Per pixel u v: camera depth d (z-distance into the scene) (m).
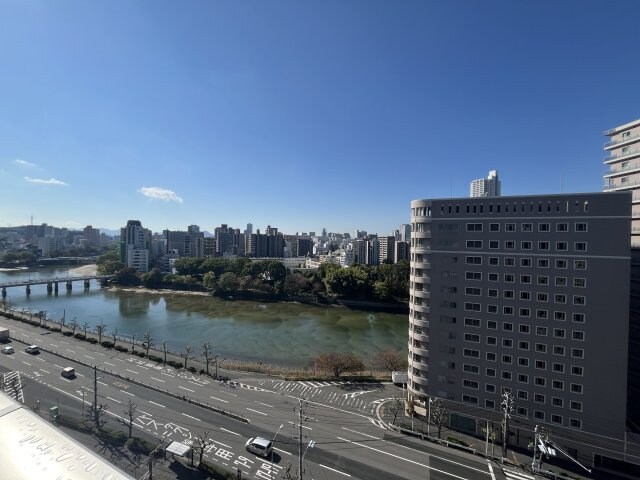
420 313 75.50
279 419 70.44
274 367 104.62
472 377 70.25
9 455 18.45
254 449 58.09
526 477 55.84
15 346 104.94
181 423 66.19
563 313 63.28
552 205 64.56
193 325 156.12
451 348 72.31
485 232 69.81
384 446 62.84
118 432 60.53
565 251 63.38
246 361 111.88
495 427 67.56
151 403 73.38
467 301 71.06
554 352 63.78
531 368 65.44
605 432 59.97
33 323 130.38
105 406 70.75
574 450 61.44
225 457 56.69
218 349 123.81
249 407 74.75
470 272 70.94
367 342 134.50
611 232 60.28
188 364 99.44
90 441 58.03
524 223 66.69
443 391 72.88
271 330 150.00
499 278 68.44
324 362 97.88
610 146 84.12
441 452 61.78
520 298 66.69
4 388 70.56
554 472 57.88
